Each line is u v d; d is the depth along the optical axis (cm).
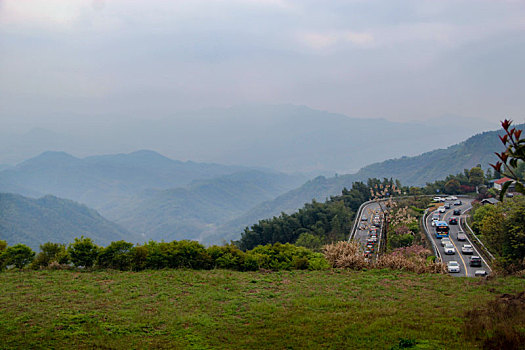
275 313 1152
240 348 903
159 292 1370
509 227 3378
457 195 9344
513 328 900
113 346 907
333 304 1246
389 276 1684
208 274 1661
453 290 1441
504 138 704
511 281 1543
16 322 1050
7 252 1783
